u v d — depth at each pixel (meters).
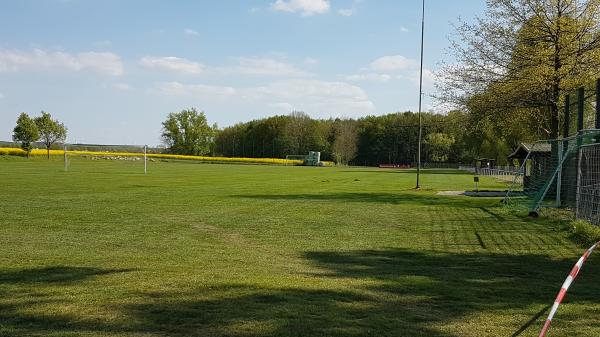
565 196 21.50
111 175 44.34
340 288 7.56
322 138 136.25
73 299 6.67
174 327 5.59
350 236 13.59
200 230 14.15
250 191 30.22
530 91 25.41
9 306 6.33
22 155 86.94
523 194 29.52
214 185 34.81
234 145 146.75
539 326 5.95
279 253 10.90
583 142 18.53
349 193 30.67
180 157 117.75
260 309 6.31
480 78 27.77
